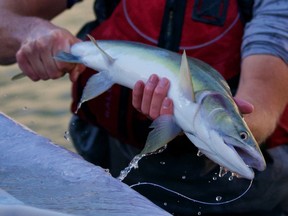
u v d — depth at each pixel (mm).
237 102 2984
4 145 2668
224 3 3725
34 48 3525
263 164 2639
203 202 3613
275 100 3463
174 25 3729
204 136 2686
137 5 3791
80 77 3824
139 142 3791
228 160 2641
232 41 3729
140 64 2973
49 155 2586
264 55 3537
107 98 3779
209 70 2854
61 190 2350
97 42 3191
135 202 2281
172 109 2801
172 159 3709
